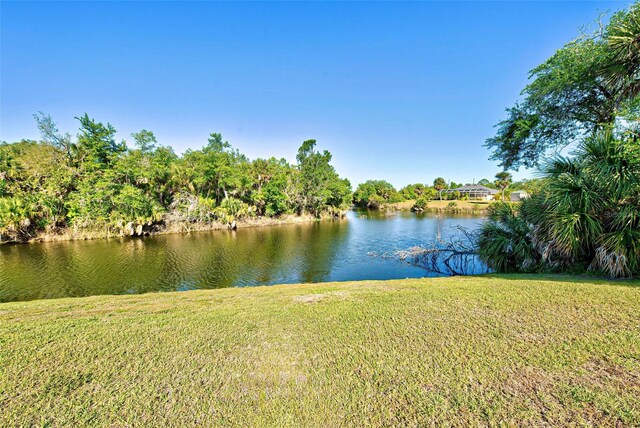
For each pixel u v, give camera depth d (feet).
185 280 41.37
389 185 249.96
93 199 81.56
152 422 7.57
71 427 7.40
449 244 47.14
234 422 7.54
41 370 9.87
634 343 10.07
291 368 9.84
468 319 13.01
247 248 66.18
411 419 7.41
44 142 87.76
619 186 20.57
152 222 91.76
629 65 25.80
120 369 9.96
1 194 74.84
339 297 18.45
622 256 19.99
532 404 7.60
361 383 8.88
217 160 118.52
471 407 7.65
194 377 9.46
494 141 46.14
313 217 147.84
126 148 103.14
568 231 22.33
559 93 34.71
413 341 11.23
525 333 11.30
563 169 24.43
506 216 32.63
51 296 34.50
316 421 7.52
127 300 21.75
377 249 62.54
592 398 7.63
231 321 14.32
